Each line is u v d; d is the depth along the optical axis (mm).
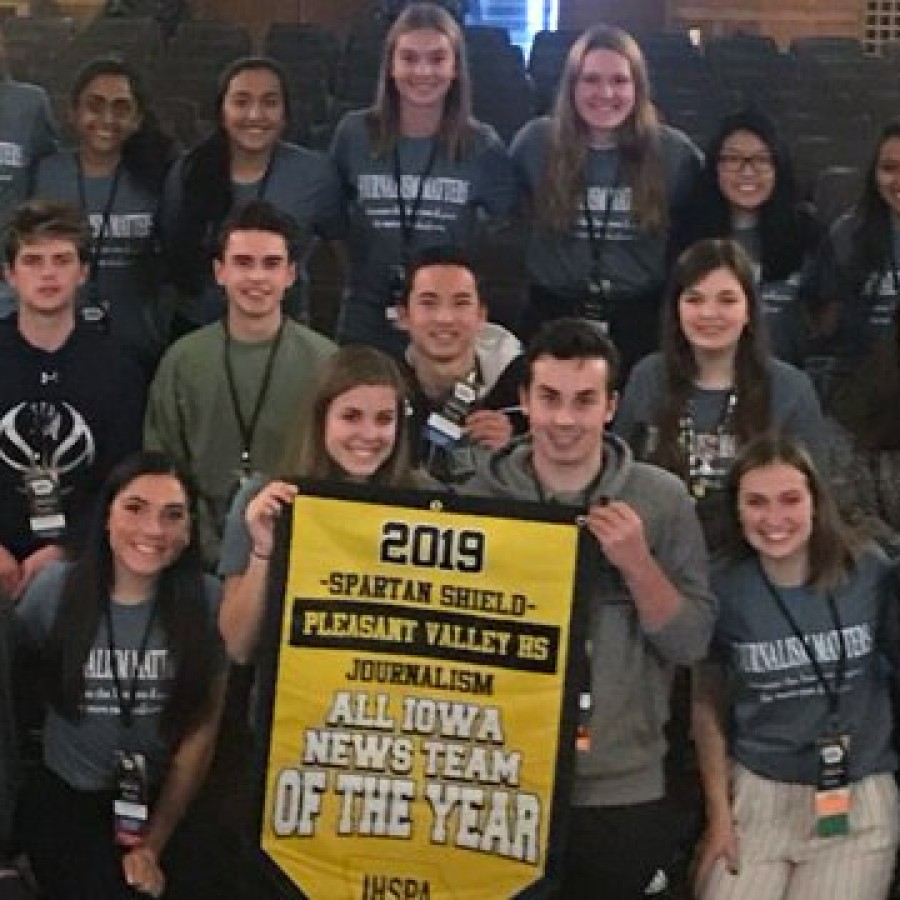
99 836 3799
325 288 6102
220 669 3836
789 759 3732
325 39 10055
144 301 5234
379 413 3605
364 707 3432
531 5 14211
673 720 3998
